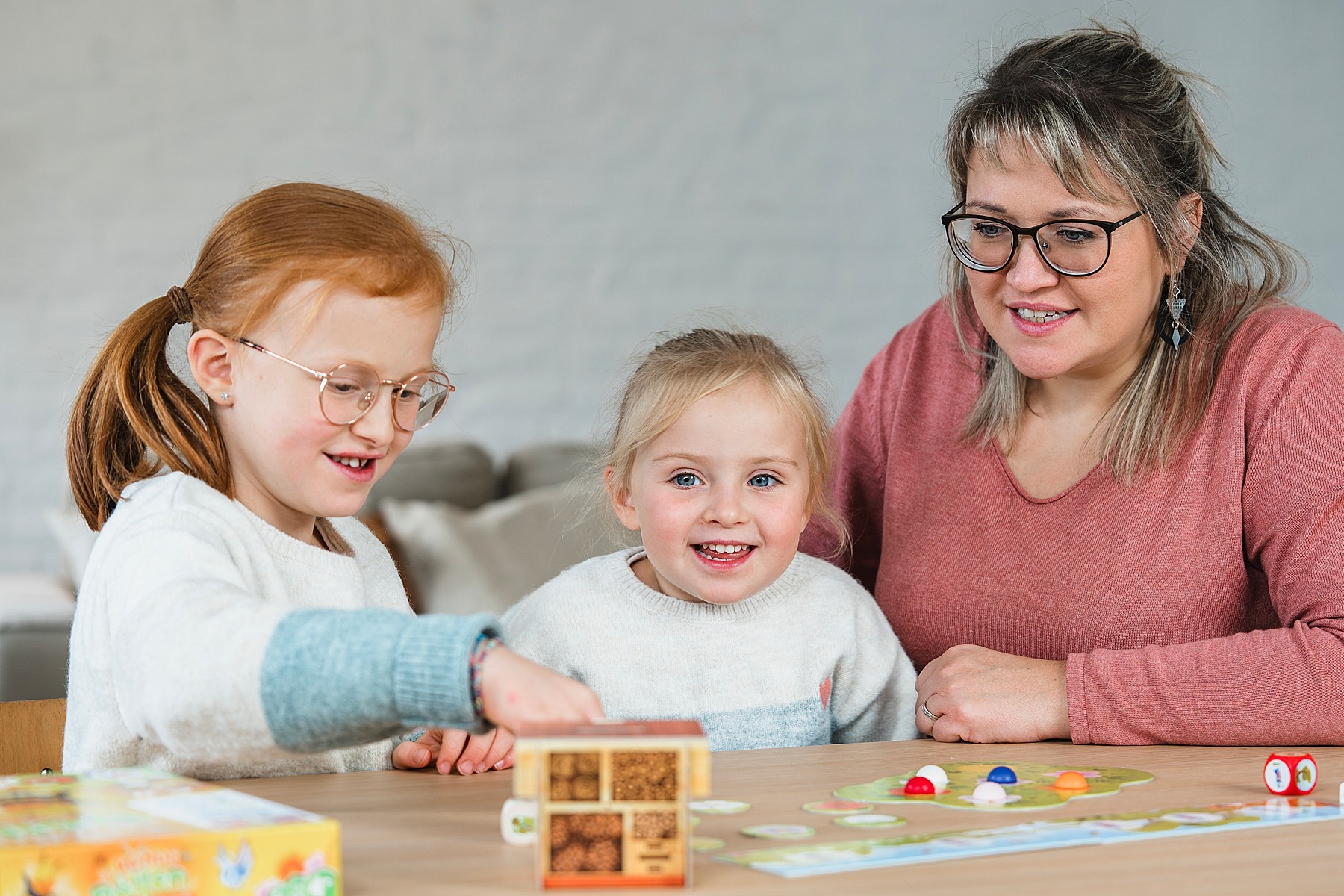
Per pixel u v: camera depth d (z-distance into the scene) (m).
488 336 4.23
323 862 0.58
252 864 0.57
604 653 1.33
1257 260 1.35
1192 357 1.32
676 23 4.36
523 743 0.61
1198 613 1.31
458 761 0.99
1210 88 1.33
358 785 0.92
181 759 0.97
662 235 4.36
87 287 3.94
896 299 4.53
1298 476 1.23
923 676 1.21
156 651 0.75
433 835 0.74
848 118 4.48
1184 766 0.98
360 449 1.00
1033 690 1.13
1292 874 0.64
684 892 0.61
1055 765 0.98
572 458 3.97
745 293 4.42
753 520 1.28
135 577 0.87
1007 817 0.77
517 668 0.69
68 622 2.94
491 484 3.86
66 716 1.18
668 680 1.33
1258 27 4.64
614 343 4.32
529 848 0.70
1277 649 1.10
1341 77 4.71
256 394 0.99
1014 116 1.19
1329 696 1.07
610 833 0.62
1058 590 1.37
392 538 3.46
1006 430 1.44
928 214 4.55
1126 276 1.21
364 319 0.97
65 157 3.92
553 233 4.28
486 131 4.23
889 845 0.69
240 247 0.99
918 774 0.88
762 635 1.35
